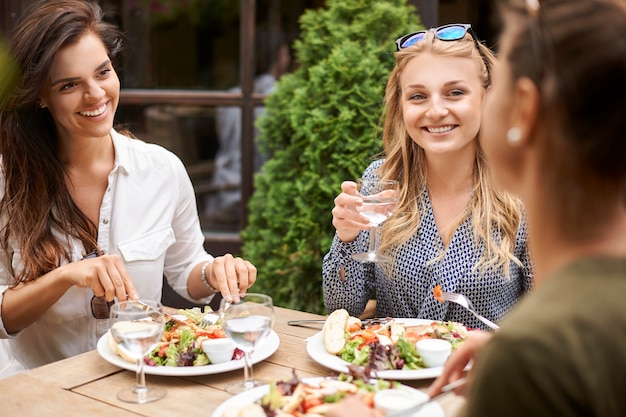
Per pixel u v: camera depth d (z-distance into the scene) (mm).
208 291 2273
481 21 5453
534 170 801
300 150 3047
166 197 2352
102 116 2092
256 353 1643
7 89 1953
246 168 4090
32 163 2092
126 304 1469
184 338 1638
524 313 747
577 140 748
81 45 2014
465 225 2102
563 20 764
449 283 2068
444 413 1250
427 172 2178
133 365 1559
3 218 2104
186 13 4410
